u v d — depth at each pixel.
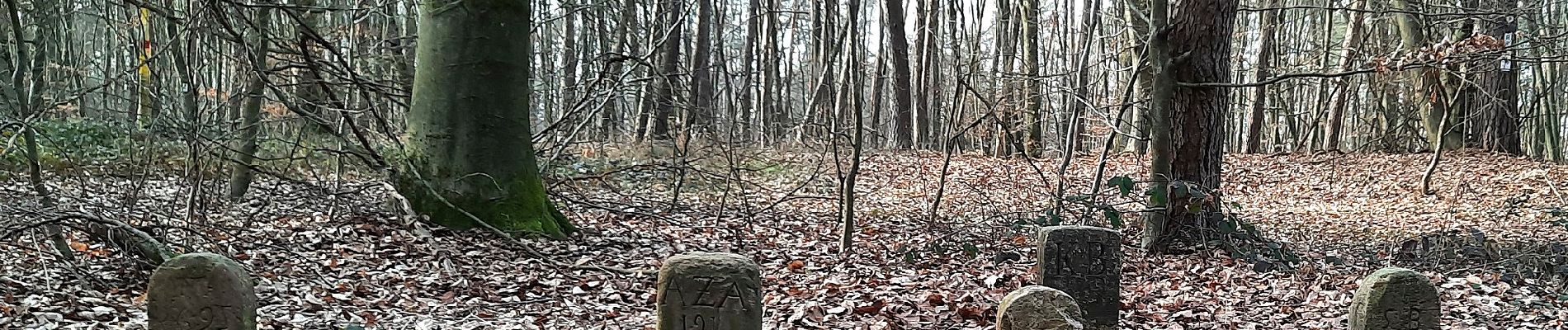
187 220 9.20
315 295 7.61
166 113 12.28
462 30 10.96
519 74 11.31
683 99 16.47
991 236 12.09
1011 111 21.55
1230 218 10.62
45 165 13.35
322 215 10.70
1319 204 20.22
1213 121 11.10
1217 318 7.88
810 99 37.75
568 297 8.30
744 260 5.57
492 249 10.12
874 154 24.30
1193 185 10.51
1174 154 11.12
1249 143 28.70
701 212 14.59
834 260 10.65
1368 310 5.92
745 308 5.46
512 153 11.21
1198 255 10.84
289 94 13.07
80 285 7.28
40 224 7.46
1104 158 12.62
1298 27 35.94
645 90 19.19
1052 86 22.28
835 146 13.55
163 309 5.14
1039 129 27.58
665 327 5.49
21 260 7.61
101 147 14.63
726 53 39.25
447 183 10.91
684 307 5.46
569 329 7.13
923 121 33.50
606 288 8.75
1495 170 21.72
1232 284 9.44
